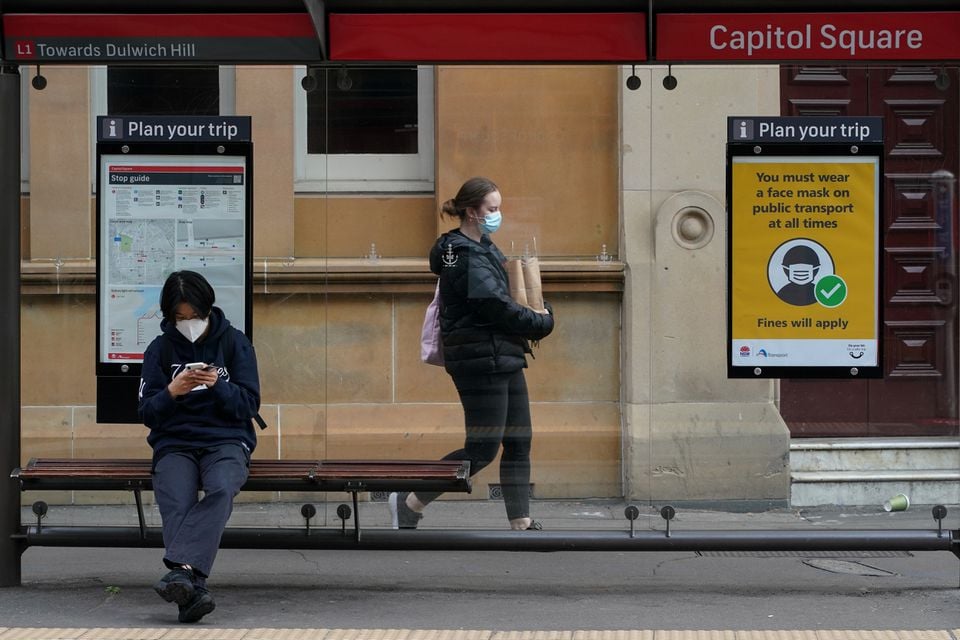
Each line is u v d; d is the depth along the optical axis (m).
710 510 17.00
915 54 15.91
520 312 17.06
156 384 15.11
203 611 14.20
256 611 15.09
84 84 16.61
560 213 17.00
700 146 16.75
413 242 17.05
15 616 14.66
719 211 16.77
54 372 16.89
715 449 17.00
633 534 16.36
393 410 17.11
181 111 16.67
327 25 16.08
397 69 16.89
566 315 17.05
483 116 16.94
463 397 17.12
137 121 16.66
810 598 16.08
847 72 16.56
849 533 16.14
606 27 16.08
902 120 16.58
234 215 16.77
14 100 15.88
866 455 16.91
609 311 17.03
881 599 16.05
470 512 17.00
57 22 15.86
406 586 16.69
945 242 16.64
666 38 16.02
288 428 17.05
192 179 16.72
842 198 16.64
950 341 16.72
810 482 16.95
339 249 17.00
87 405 16.91
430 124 16.94
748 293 16.81
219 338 15.31
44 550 19.11
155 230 16.73
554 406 17.09
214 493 14.29
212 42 16.05
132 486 15.55
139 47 15.98
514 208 17.03
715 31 15.97
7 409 15.91
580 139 16.92
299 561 18.31
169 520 14.28
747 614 15.15
